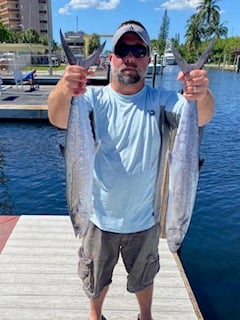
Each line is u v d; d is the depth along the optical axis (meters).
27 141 11.45
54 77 26.70
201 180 8.14
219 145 11.75
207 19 49.78
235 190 7.52
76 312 2.72
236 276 4.54
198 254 5.07
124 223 2.14
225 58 66.56
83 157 1.91
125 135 1.98
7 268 3.27
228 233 5.70
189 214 1.95
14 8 76.81
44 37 69.94
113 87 1.99
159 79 37.25
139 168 2.02
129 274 2.35
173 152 1.92
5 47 31.86
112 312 2.73
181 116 1.88
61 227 4.16
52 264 3.36
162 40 62.66
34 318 2.65
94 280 2.29
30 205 6.73
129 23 1.88
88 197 1.96
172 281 3.13
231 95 26.38
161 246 3.75
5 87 21.36
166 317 2.69
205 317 3.77
